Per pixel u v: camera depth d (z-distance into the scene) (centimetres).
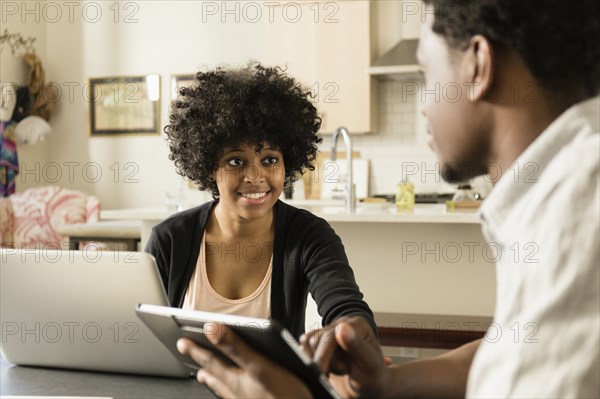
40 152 659
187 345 96
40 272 129
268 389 87
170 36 635
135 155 648
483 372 62
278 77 174
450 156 73
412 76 564
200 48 628
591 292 57
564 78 65
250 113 161
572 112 64
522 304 59
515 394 58
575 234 58
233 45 621
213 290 164
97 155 657
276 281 164
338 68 558
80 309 129
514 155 68
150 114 642
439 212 348
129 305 126
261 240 167
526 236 60
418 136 586
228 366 92
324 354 105
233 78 168
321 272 156
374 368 102
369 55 552
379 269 366
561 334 57
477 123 70
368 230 366
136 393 122
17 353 138
